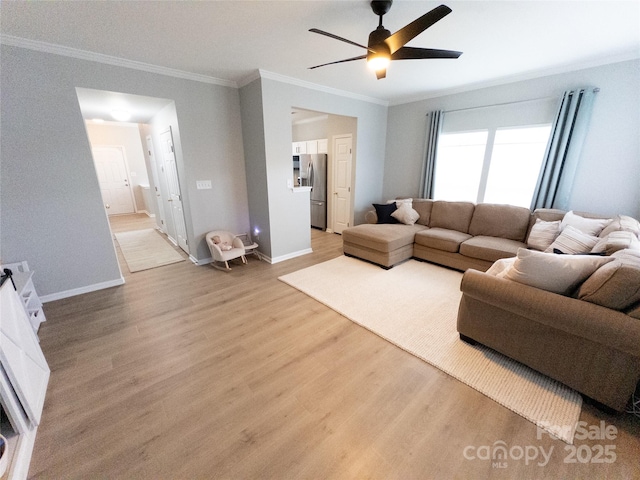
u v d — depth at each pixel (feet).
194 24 6.92
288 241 13.24
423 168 14.99
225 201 12.87
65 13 6.22
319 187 19.04
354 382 5.73
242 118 12.38
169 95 10.35
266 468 4.10
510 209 11.30
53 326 7.79
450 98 13.67
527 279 5.47
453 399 5.30
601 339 4.52
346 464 4.14
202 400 5.31
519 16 6.68
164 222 17.31
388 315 8.21
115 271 10.35
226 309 8.71
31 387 4.98
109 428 4.75
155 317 8.27
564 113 10.09
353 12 6.50
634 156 9.31
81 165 9.07
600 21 6.88
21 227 8.40
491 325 6.17
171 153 12.52
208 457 4.26
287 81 11.39
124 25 6.86
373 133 16.11
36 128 8.15
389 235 11.94
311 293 9.65
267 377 5.89
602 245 6.96
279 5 6.17
